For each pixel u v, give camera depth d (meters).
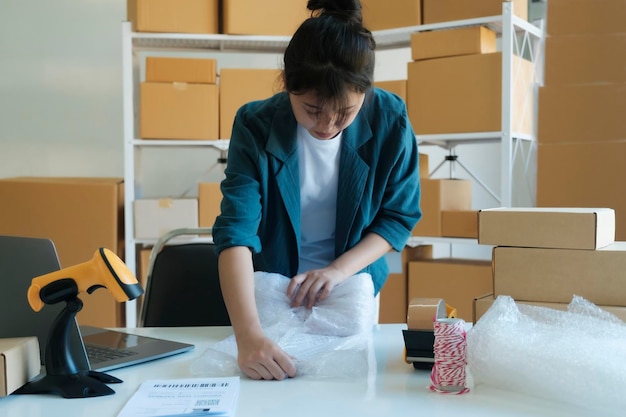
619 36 2.44
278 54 3.02
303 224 1.38
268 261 1.34
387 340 1.17
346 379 0.93
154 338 1.19
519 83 2.56
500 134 2.45
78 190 2.68
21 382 0.88
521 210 1.07
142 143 2.73
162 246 1.59
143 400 0.84
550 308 0.98
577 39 2.50
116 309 2.66
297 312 1.17
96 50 3.16
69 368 0.90
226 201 1.23
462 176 3.36
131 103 2.73
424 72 2.59
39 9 3.13
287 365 0.94
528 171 3.13
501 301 0.93
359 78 1.04
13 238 0.98
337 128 1.10
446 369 0.86
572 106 2.51
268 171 1.28
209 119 2.74
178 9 2.69
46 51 3.15
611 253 0.99
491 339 0.88
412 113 2.62
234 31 2.71
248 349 0.98
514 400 0.83
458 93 2.53
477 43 2.50
